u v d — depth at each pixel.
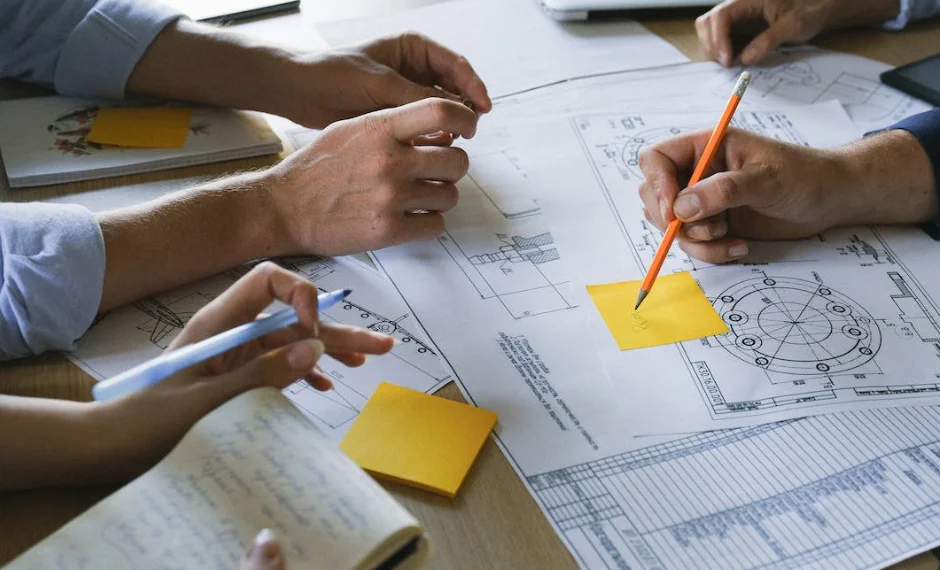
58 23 0.95
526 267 0.77
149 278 0.71
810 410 0.64
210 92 0.95
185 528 0.47
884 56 1.13
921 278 0.78
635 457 0.59
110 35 0.94
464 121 0.75
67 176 0.85
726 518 0.55
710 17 1.10
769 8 1.11
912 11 1.18
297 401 0.62
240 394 0.54
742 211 0.82
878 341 0.71
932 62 1.08
